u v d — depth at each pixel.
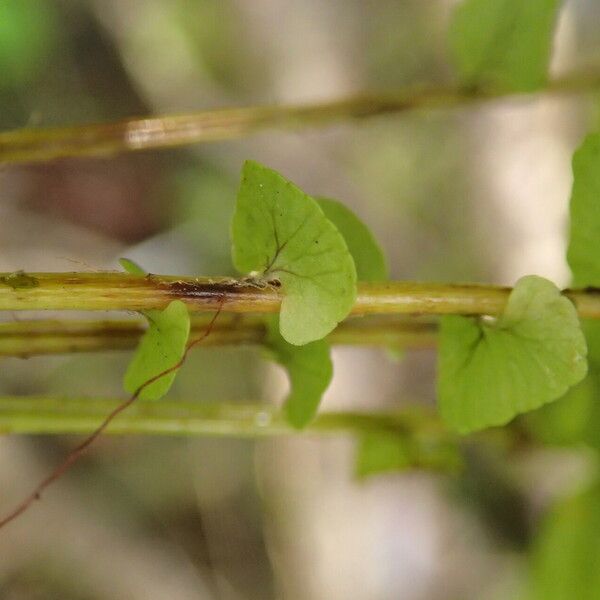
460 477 0.25
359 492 0.27
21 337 0.16
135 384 0.15
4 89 0.24
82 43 0.27
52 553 0.27
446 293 0.15
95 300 0.14
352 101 0.18
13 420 0.16
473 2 0.18
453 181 0.26
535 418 0.18
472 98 0.19
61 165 0.27
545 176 0.25
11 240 0.27
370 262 0.16
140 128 0.17
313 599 0.27
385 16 0.27
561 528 0.19
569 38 0.25
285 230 0.14
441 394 0.16
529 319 0.15
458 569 0.25
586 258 0.16
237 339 0.16
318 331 0.14
